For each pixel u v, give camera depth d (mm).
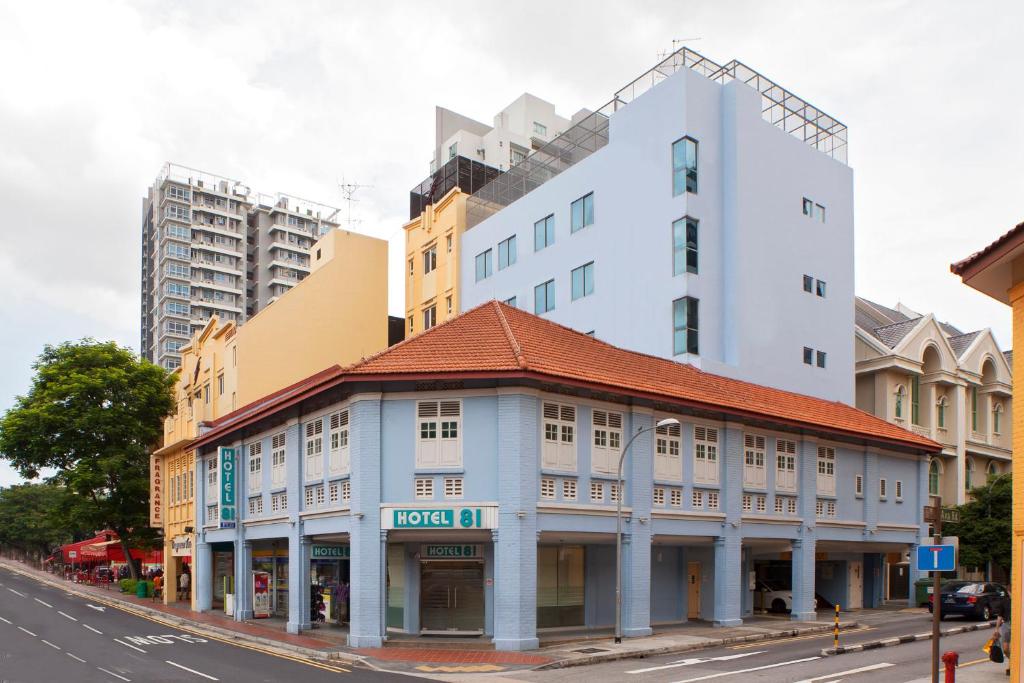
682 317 36906
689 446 30016
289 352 44094
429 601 27297
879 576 39688
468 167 59156
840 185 45469
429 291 54531
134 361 52969
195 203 115625
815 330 42438
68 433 49406
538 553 28453
